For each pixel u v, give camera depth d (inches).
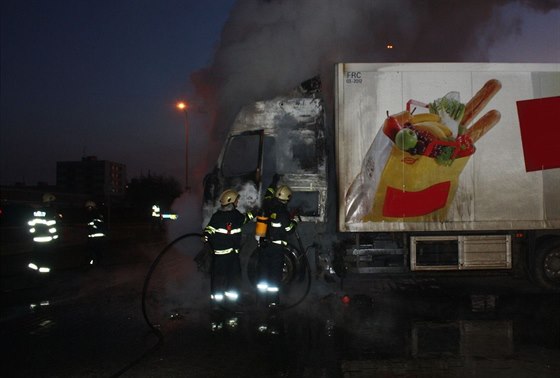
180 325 286.0
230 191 310.0
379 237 349.1
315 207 348.2
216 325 285.0
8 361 227.1
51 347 247.9
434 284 400.8
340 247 345.1
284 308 309.7
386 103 335.0
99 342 255.6
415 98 335.3
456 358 224.2
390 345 244.2
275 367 216.4
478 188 338.6
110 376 208.4
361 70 335.0
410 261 340.2
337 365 217.6
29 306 340.5
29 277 471.5
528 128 340.2
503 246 344.8
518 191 340.5
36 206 439.5
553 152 340.8
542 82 340.8
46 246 435.5
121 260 619.2
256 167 352.8
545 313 303.0
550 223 342.0
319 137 349.4
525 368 211.3
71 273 497.0
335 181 355.9
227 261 306.7
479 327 273.4
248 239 351.3
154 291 390.6
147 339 260.5
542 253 348.2
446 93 336.2
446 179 337.1
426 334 261.3
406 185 335.3
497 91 339.0
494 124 339.0
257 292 324.8
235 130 357.1
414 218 337.1
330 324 283.4
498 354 229.3
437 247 343.3
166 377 206.2
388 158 335.0
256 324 286.0
